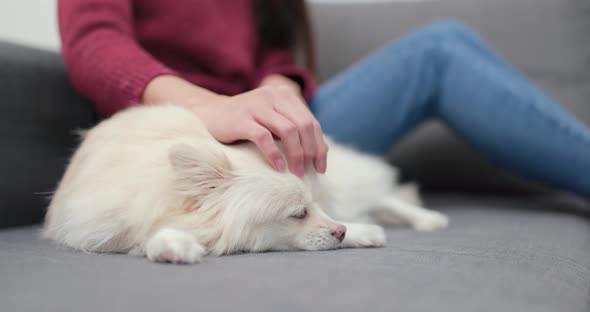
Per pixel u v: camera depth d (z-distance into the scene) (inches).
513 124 78.0
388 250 48.8
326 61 112.1
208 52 83.9
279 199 53.2
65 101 74.5
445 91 82.5
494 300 31.5
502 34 107.7
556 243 54.2
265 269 37.8
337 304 29.5
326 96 87.1
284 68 85.9
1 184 65.0
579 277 43.6
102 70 64.1
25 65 68.8
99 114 80.0
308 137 53.1
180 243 42.1
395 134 88.0
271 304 29.4
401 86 84.0
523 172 83.1
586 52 104.3
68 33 68.3
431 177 105.8
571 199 96.2
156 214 49.4
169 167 51.6
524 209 84.8
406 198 85.6
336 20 114.5
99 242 49.6
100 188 51.3
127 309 28.6
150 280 34.3
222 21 87.8
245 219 51.7
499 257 44.1
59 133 73.5
